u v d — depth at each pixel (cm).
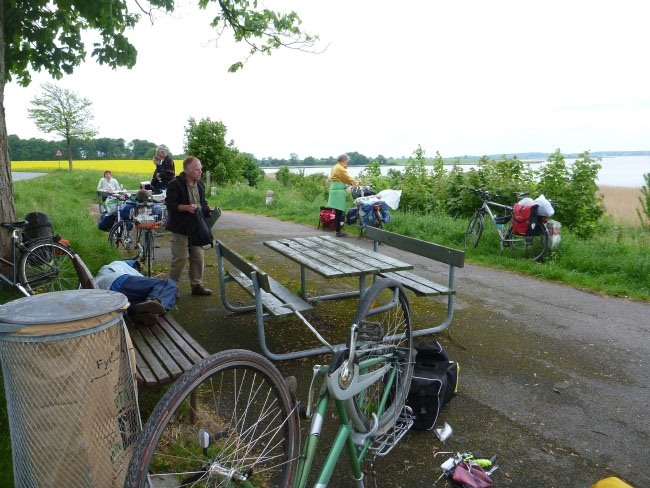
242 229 1167
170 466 238
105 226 888
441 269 756
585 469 262
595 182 999
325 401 207
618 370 386
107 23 618
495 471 260
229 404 317
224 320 489
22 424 186
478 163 1193
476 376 373
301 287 575
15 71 675
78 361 184
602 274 696
